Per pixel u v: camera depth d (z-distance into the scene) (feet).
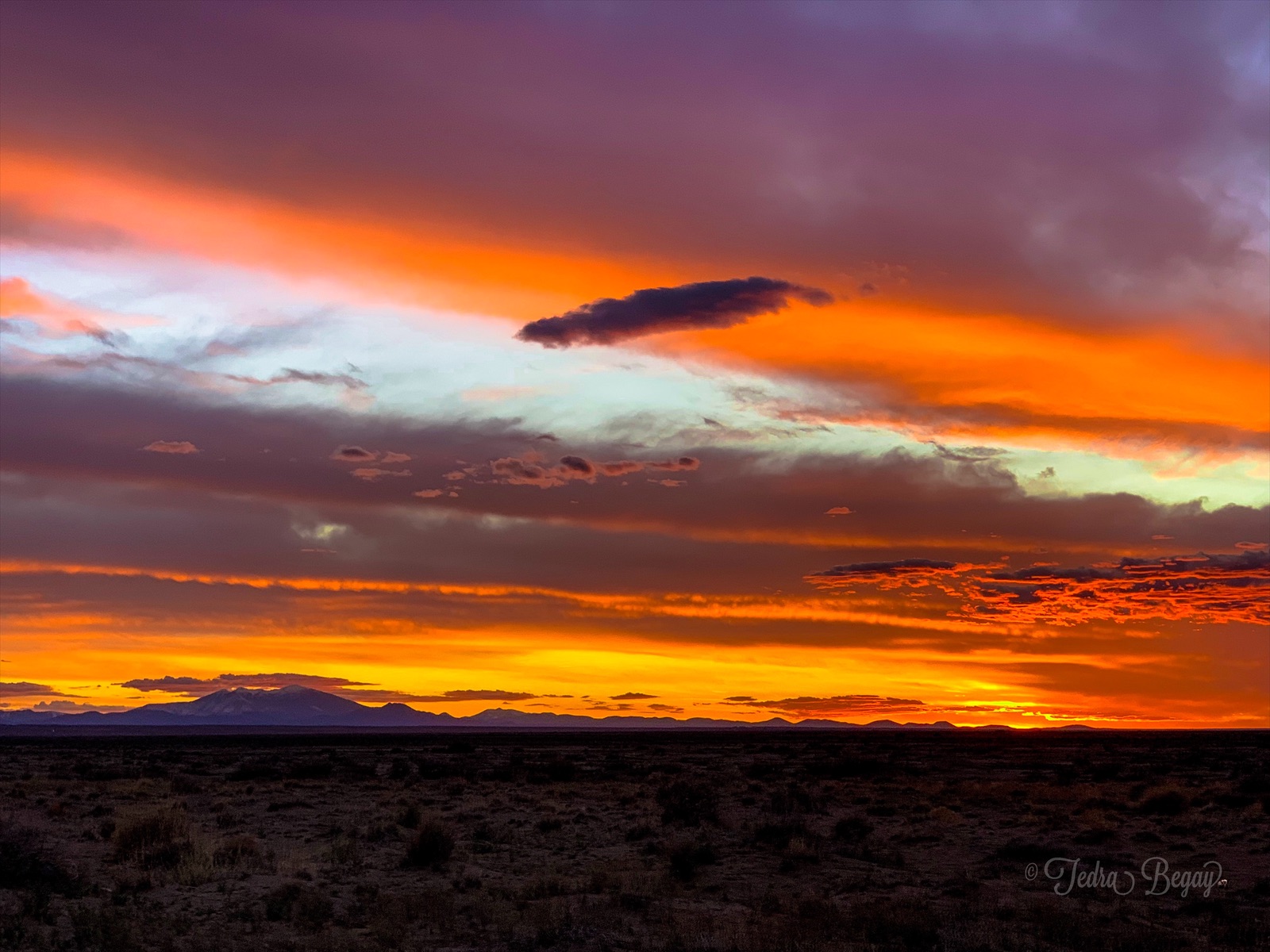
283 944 59.47
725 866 93.81
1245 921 70.64
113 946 57.57
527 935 61.93
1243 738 654.94
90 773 213.25
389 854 97.71
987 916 70.85
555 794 167.43
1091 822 123.34
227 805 147.95
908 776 224.33
